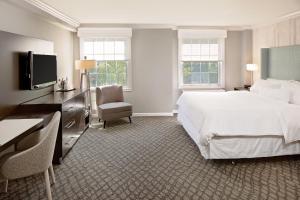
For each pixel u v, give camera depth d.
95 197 2.58
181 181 2.93
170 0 4.05
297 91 4.30
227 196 2.59
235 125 3.35
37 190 2.73
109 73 6.59
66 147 3.72
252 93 5.23
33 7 3.96
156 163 3.48
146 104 6.60
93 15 5.23
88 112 5.50
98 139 4.61
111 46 6.54
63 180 2.96
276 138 3.44
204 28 6.67
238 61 6.93
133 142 4.42
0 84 2.94
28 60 3.51
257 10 4.77
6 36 3.09
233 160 3.48
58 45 5.33
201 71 6.93
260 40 6.40
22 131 2.23
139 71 6.51
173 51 6.73
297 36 5.08
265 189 2.74
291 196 2.59
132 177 3.05
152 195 2.62
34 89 3.71
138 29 6.41
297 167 3.32
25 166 2.13
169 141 4.46
